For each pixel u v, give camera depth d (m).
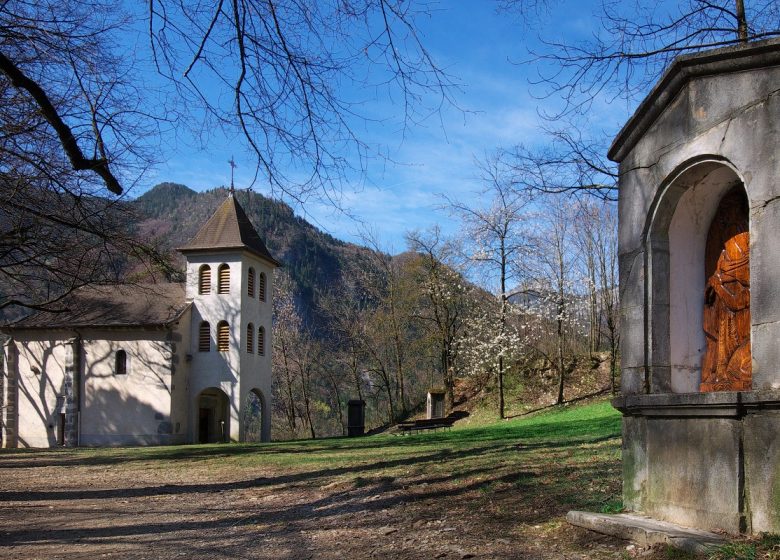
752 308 5.95
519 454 14.44
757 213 5.95
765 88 5.98
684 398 6.28
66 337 40.97
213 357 40.44
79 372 40.56
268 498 11.95
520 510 8.45
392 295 50.97
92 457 25.77
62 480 16.92
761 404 5.58
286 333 56.00
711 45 9.83
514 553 6.52
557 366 44.72
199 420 42.59
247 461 19.98
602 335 49.88
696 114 6.77
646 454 7.02
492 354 42.81
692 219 7.40
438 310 48.84
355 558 6.97
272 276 45.22
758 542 5.36
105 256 17.48
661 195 7.24
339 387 62.47
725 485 5.92
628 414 7.36
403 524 8.52
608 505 7.63
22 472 19.61
